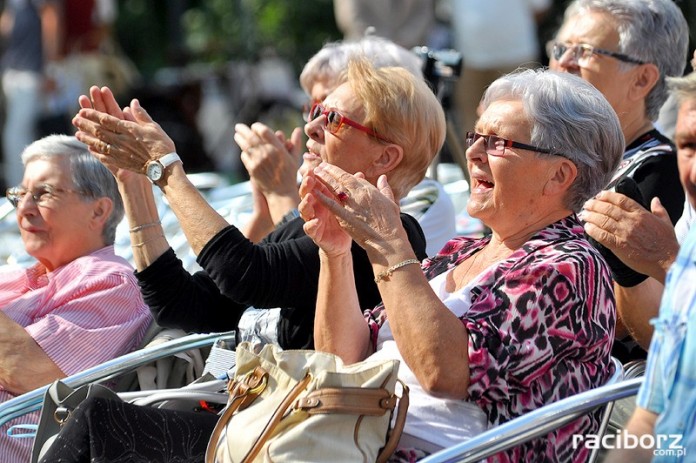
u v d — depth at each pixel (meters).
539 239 7.79
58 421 8.44
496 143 7.82
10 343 9.84
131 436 8.10
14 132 25.19
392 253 7.43
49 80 25.23
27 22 24.97
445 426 7.43
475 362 7.25
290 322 9.05
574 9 11.03
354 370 7.33
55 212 10.34
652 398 6.31
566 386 7.43
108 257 10.51
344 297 8.16
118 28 38.81
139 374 9.83
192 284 9.44
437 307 7.30
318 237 7.90
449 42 22.02
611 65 10.66
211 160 29.39
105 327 10.08
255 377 7.52
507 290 7.41
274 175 10.90
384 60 11.51
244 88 29.78
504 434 6.78
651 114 10.79
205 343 9.65
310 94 11.99
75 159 10.38
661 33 10.65
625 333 9.32
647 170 9.98
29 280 10.76
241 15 33.97
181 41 36.03
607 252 8.34
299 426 7.12
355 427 7.17
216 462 7.46
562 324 7.31
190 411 8.66
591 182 7.88
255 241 11.32
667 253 7.73
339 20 19.81
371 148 8.96
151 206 9.35
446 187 14.64
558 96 7.79
